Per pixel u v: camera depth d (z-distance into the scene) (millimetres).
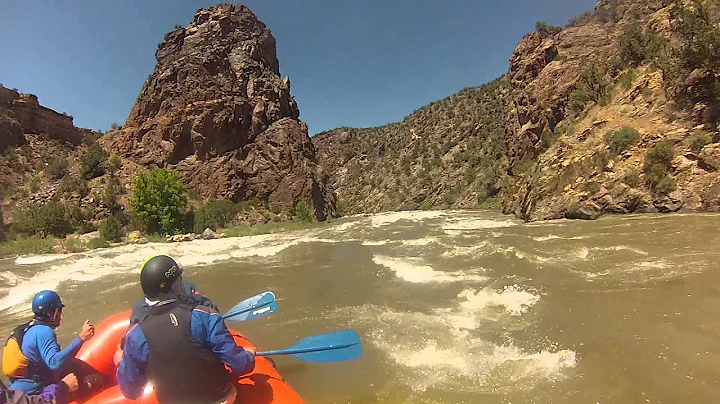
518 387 4199
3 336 7492
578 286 7465
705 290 6457
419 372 4703
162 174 30109
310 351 3967
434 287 8422
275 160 41938
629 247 10242
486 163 69750
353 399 4191
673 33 20656
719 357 4406
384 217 40531
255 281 10484
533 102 40781
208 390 2814
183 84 39625
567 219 19016
